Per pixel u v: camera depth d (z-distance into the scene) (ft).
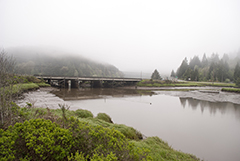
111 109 75.51
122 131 31.24
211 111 79.30
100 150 13.19
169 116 66.18
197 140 41.65
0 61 17.11
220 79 328.49
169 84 250.37
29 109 24.50
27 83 116.98
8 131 11.91
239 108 88.53
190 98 129.39
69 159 10.91
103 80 236.02
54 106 63.16
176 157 24.84
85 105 82.53
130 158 13.28
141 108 81.92
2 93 16.33
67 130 13.39
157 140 31.99
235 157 33.42
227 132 48.80
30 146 10.57
